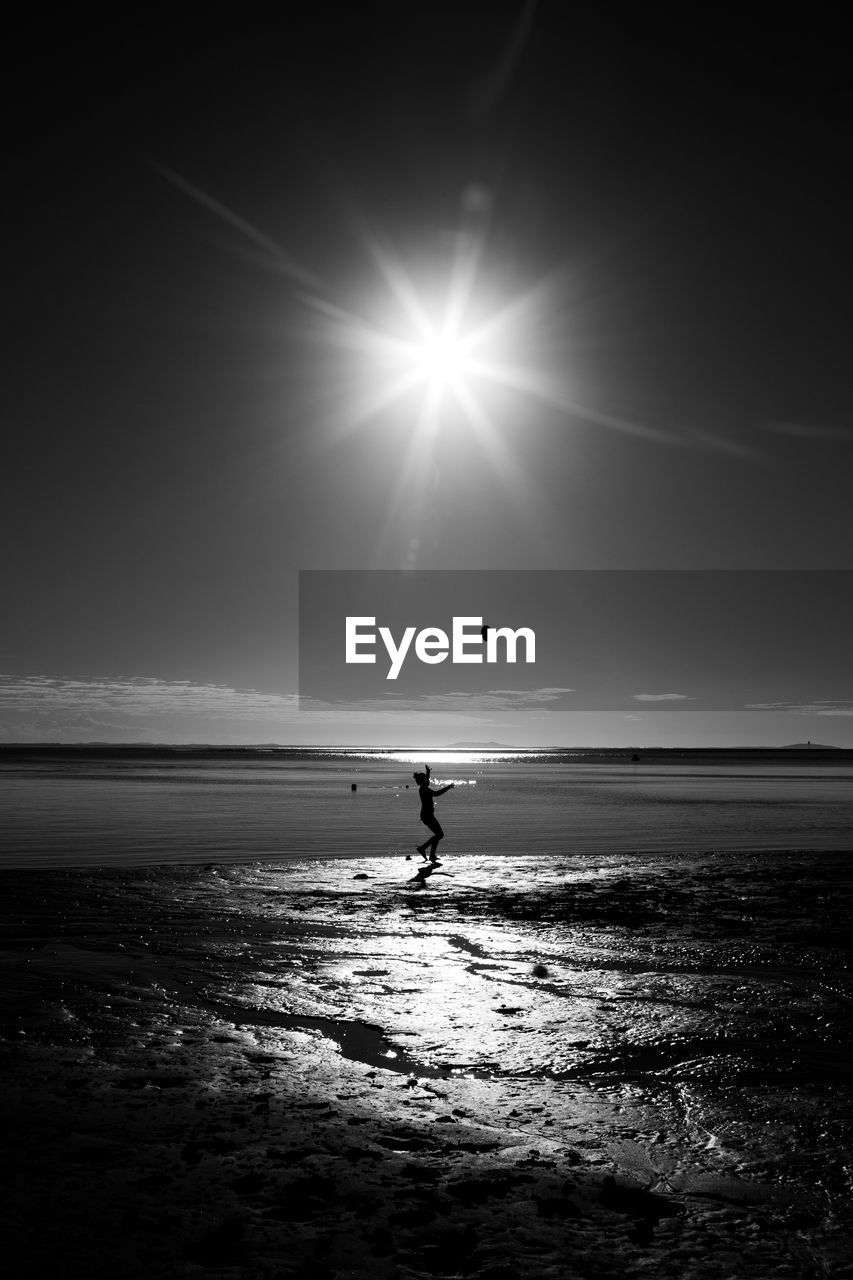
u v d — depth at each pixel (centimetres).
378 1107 531
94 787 4897
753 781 7000
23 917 1164
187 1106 519
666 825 2842
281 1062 618
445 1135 489
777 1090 579
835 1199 423
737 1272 349
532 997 809
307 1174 426
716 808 3684
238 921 1166
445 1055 645
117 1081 562
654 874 1658
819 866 1789
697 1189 431
